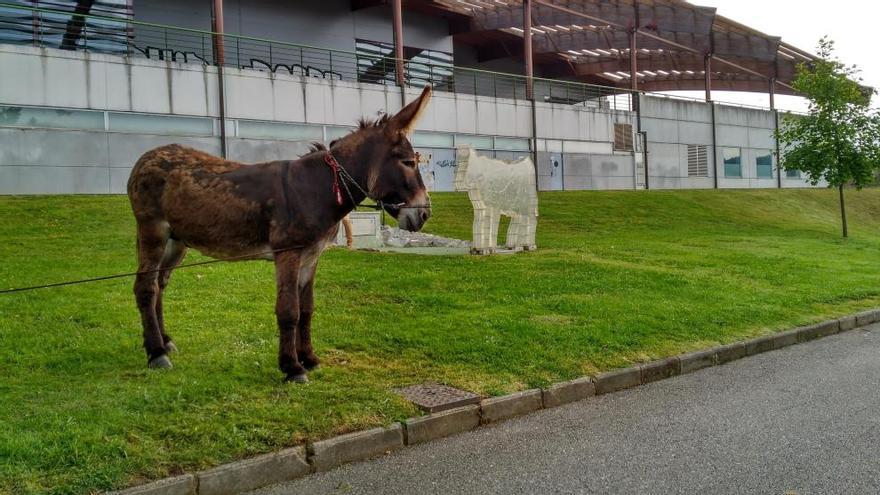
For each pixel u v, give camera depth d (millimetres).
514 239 17047
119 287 10500
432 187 32000
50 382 6270
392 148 6625
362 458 5488
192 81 24953
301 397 6117
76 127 22781
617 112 40156
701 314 10500
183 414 5566
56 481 4457
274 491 4852
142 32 28891
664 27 37281
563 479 4980
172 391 6062
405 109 6703
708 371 8531
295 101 27469
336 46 35594
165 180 6656
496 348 8023
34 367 6742
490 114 34281
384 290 11117
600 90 46469
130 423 5312
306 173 6598
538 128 36281
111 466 4672
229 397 6023
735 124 46438
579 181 38125
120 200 20797
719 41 41656
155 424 5344
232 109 25875
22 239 15016
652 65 48625
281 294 6480
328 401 6082
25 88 21719
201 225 6543
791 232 26516
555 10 37625
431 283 11812
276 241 6461
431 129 31922
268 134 26906
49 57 22109
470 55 47125
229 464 4891
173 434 5219
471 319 9344
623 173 40344
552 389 7008
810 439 5805
